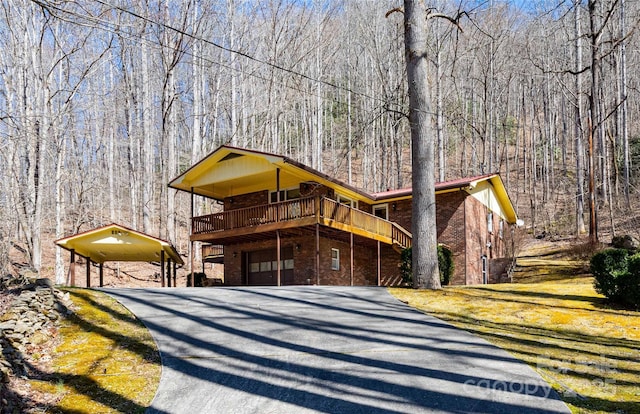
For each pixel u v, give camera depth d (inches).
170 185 892.6
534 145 1898.4
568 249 1082.1
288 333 410.0
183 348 372.2
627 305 498.6
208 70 1395.2
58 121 1055.0
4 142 796.0
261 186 941.2
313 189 881.5
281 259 910.4
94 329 404.2
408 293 588.4
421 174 634.8
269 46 1451.8
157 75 1434.5
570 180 1883.6
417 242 632.4
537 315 466.3
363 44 1862.7
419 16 641.6
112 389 303.1
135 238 748.6
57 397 291.4
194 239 860.6
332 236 880.9
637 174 1632.6
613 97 1681.8
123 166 1795.0
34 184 914.1
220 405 284.8
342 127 2156.7
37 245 866.1
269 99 1414.9
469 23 1721.2
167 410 279.6
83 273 1133.7
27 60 941.8
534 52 1812.3
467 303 522.0
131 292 558.3
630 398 283.7
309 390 301.3
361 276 1005.8
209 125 1566.2
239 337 398.3
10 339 343.0
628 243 900.6
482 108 1948.8
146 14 1122.7
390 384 306.2
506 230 1318.9
